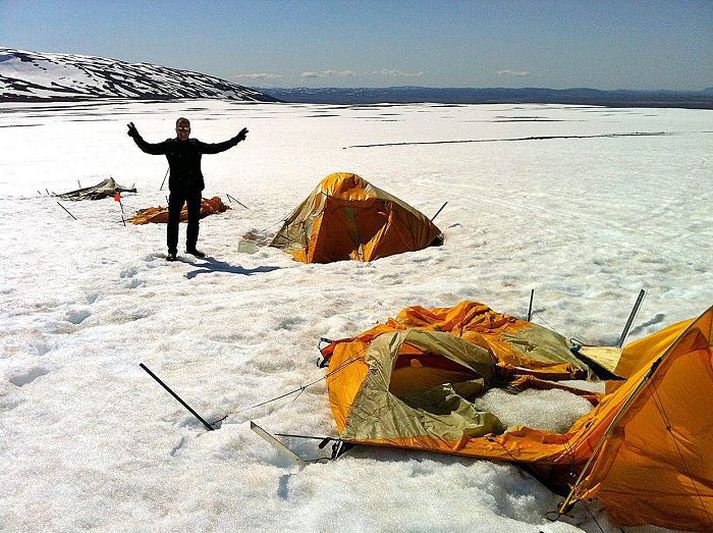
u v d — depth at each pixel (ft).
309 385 15.96
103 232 36.37
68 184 58.59
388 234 31.19
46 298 22.95
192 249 30.66
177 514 10.55
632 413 10.66
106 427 13.50
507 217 39.86
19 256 29.94
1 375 15.92
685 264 28.14
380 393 13.73
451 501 10.77
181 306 22.35
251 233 36.32
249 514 10.51
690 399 10.85
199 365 17.08
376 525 10.03
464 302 19.75
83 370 16.58
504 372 15.38
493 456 11.83
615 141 106.93
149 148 27.84
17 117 192.75
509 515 10.82
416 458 12.17
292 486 11.29
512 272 27.17
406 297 23.57
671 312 21.74
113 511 10.61
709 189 50.29
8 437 13.10
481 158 80.28
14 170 70.38
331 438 12.59
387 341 14.98
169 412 14.23
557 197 47.70
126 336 19.20
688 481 10.44
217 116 219.20
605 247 31.53
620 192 49.52
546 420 13.16
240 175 65.87
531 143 104.94
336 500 10.77
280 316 20.88
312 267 28.78
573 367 15.89
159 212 40.60
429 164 73.67
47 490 11.14
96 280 25.52
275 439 12.35
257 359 17.47
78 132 130.93
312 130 146.51
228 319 20.66
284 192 52.60
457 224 37.70
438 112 262.26
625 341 19.57
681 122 170.09
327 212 31.58
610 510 10.40
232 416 14.29
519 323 18.47
